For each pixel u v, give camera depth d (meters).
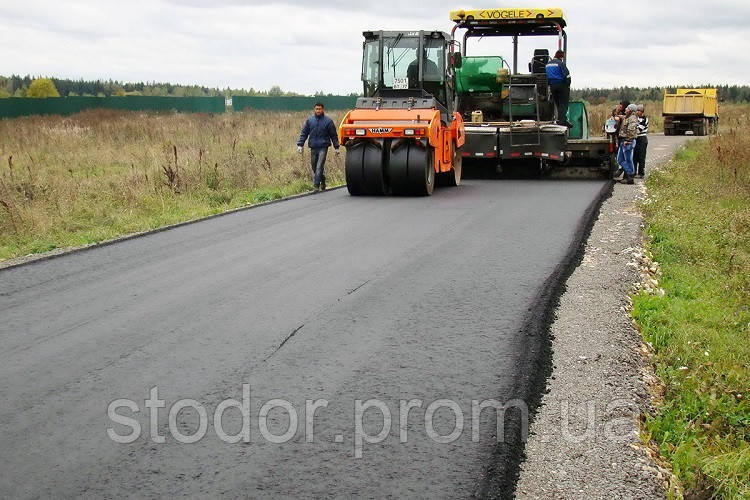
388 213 12.68
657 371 5.87
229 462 4.14
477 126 18.02
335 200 14.58
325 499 3.76
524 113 18.77
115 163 21.94
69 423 4.64
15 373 5.49
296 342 6.07
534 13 18.28
